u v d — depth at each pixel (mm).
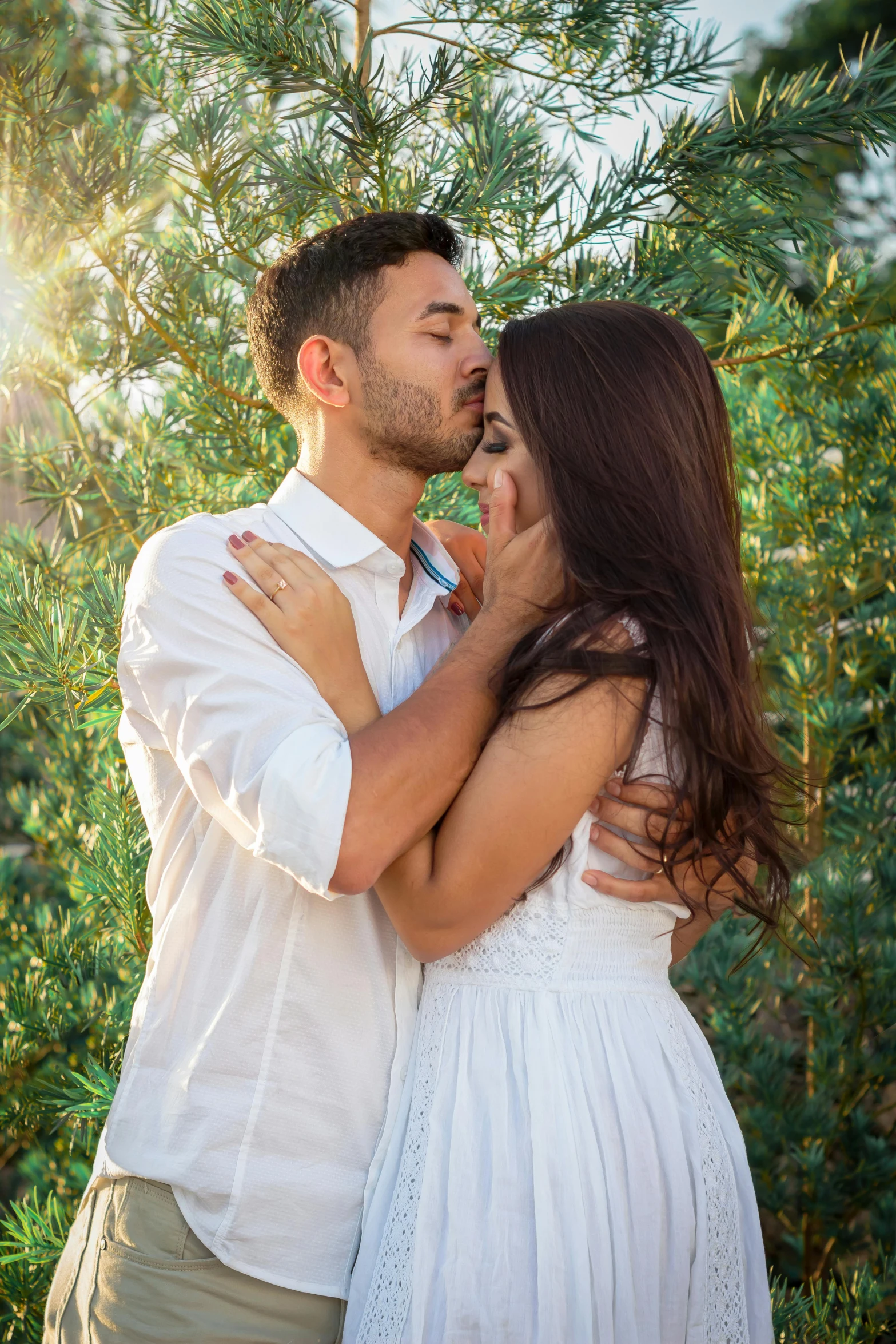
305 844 1171
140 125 1754
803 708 2885
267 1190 1280
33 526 2068
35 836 2531
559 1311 1177
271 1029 1303
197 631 1293
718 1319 1287
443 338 1474
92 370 1982
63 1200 2148
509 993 1310
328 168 1755
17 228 1702
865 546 2854
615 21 1760
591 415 1366
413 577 1610
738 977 2855
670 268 1824
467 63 1762
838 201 1814
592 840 1335
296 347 1513
